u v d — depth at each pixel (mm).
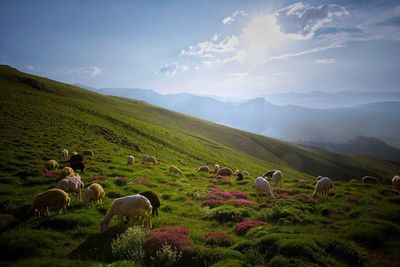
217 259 11047
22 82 96562
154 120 102312
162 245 12023
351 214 17188
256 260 10695
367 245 12531
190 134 96875
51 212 16297
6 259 11227
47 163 26625
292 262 10258
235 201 20609
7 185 21203
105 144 45750
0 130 38219
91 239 13375
